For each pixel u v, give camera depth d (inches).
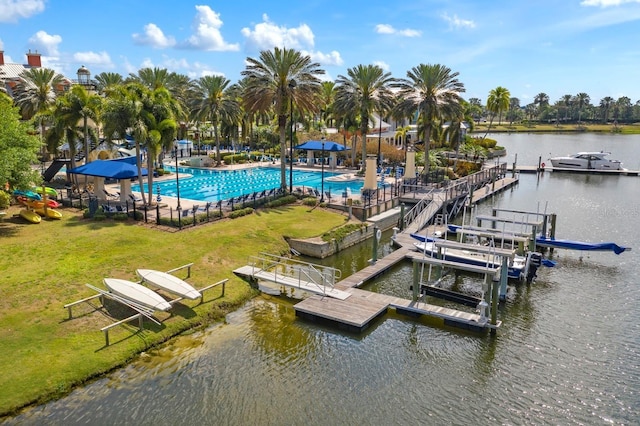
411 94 2000.5
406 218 1481.3
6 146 1119.0
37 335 700.0
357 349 753.0
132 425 559.2
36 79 2194.9
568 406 617.9
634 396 637.3
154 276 871.7
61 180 1833.2
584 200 2020.2
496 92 3710.6
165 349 720.3
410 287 1010.1
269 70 1649.9
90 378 636.1
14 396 581.0
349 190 1902.1
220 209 1317.7
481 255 1083.9
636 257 1218.6
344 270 1107.9
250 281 978.1
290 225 1321.4
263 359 709.9
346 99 2113.7
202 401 606.9
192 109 2480.3
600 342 781.3
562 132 7864.2
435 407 611.5
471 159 2800.2
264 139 3245.6
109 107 1331.2
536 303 935.0
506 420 589.6
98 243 1060.5
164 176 2202.3
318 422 576.7
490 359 728.3
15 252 994.1
